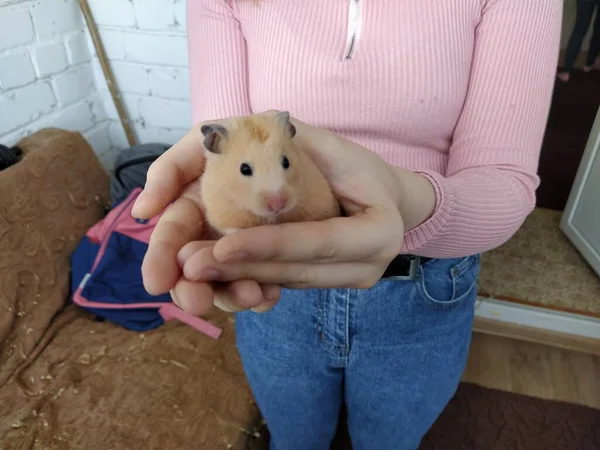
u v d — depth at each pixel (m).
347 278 0.19
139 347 0.52
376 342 0.31
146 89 0.66
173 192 0.21
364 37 0.27
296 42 0.28
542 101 0.28
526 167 0.27
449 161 0.30
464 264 0.30
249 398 0.48
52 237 0.56
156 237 0.19
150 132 0.70
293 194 0.19
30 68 0.58
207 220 0.20
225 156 0.20
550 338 0.63
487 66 0.28
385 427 0.35
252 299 0.17
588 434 0.53
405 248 0.25
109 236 0.56
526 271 0.70
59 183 0.57
